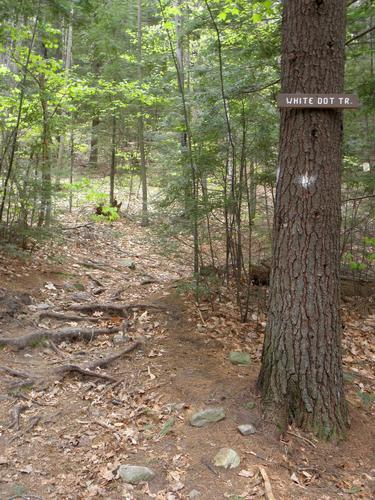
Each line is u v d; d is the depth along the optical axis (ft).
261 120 21.40
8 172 24.30
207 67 22.56
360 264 23.06
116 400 14.75
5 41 25.62
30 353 17.15
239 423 13.08
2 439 12.57
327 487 11.35
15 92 27.07
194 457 11.97
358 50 23.15
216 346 18.39
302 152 12.64
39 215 27.17
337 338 13.25
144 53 46.83
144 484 11.09
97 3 31.86
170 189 21.76
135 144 49.49
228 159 21.67
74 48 50.83
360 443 12.98
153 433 13.05
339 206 13.08
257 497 10.73
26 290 22.06
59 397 14.88
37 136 27.09
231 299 22.77
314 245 12.76
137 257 34.78
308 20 12.39
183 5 27.53
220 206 20.98
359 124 25.50
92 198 37.37
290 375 13.10
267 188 24.54
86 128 45.01
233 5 20.86
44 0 23.38
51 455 12.16
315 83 12.44
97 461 11.94
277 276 13.39
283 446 12.42
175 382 15.53
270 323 13.67
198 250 22.40
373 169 23.59
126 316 20.92
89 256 31.91
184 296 22.90
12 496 10.57
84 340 18.76
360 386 16.38
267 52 21.07
